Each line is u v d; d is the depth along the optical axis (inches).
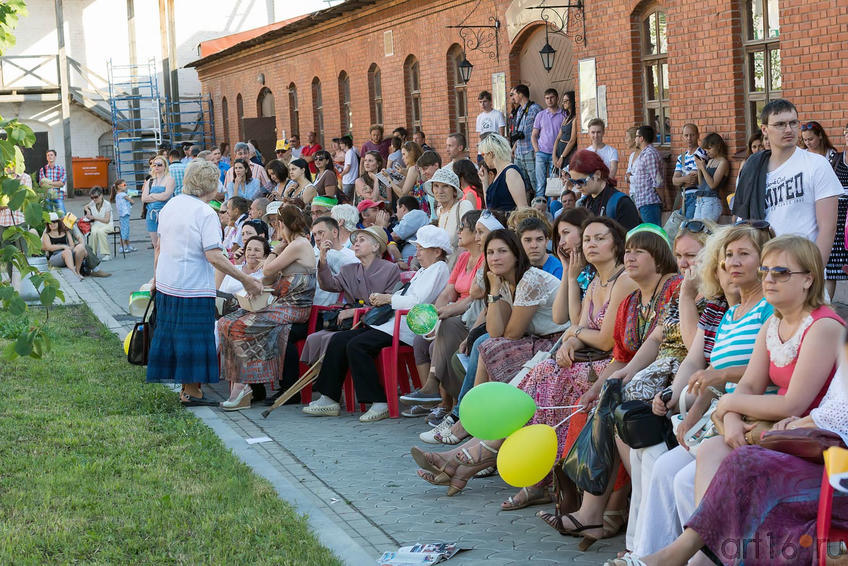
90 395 335.9
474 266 293.7
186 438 283.4
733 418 165.6
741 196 255.8
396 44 840.9
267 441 287.4
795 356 164.4
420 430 292.2
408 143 505.0
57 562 194.7
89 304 551.8
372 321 309.7
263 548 197.3
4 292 247.6
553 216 533.3
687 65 492.1
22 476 247.3
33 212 243.0
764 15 449.7
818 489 150.8
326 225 343.3
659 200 506.0
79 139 1477.6
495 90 685.9
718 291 189.6
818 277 163.3
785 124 243.6
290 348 331.6
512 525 212.4
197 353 321.4
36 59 1451.8
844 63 401.1
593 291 231.9
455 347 289.1
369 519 219.5
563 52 618.8
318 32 1015.6
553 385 226.1
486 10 687.1
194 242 320.8
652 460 181.2
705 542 155.0
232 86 1349.7
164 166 666.2
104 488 236.8
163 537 204.7
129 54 1509.6
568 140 580.4
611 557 191.3
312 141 937.5
